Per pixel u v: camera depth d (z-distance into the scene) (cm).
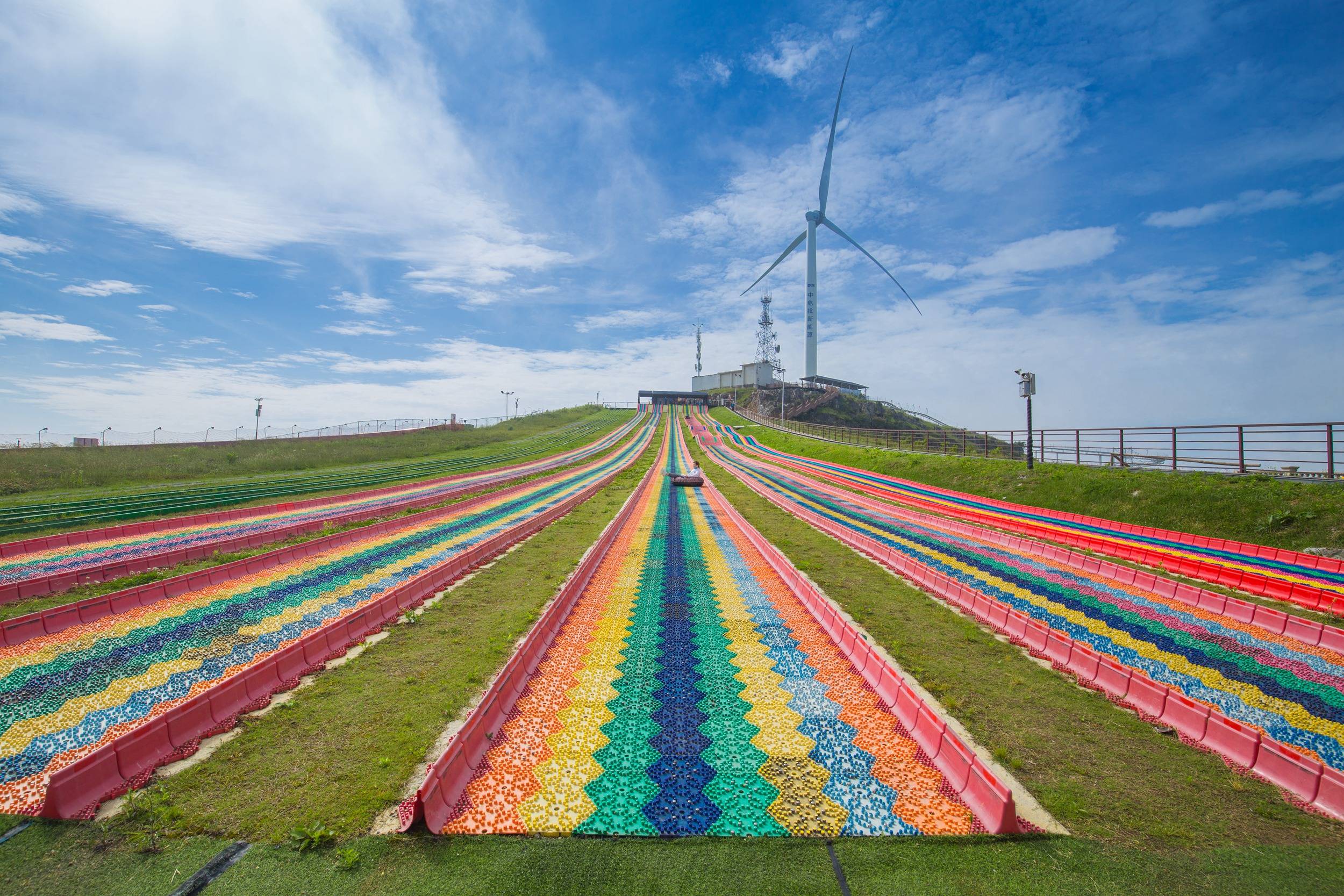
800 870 463
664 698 786
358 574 1380
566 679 843
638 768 612
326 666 856
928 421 9444
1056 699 791
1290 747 702
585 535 1989
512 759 624
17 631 919
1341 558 1483
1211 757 652
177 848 474
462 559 1451
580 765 613
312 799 539
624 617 1145
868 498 3116
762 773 605
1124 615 1164
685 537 2045
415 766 597
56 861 459
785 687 827
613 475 4481
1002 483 2872
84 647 909
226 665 848
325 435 6100
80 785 527
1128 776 611
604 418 10600
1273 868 477
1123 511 2152
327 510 2380
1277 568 1479
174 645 919
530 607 1145
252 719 690
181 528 1916
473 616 1091
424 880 445
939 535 2056
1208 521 1886
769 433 7850
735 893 438
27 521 1872
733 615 1170
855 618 1102
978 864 474
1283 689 845
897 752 654
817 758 637
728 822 522
